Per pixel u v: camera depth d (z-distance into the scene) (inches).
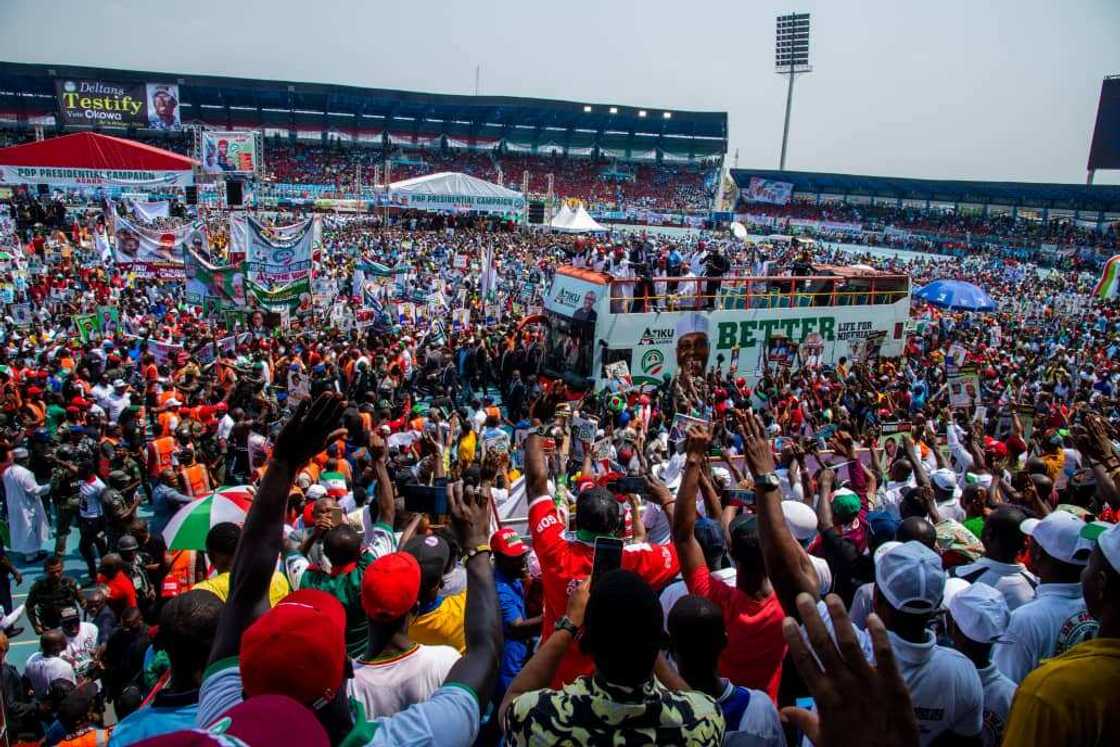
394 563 151.1
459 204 1846.7
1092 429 267.9
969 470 414.0
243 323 945.5
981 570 207.9
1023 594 198.4
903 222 3412.9
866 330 1043.9
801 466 341.1
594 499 161.3
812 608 75.9
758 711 130.7
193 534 253.0
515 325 1048.2
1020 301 1776.6
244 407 620.7
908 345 1116.5
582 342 869.2
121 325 917.8
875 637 73.6
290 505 376.8
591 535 160.2
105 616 327.9
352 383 732.0
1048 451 486.9
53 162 1143.0
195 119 3555.6
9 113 3196.4
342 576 191.9
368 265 1373.0
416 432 542.0
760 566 157.2
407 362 866.1
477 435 568.4
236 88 3181.6
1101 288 1673.2
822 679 74.0
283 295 987.9
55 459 473.1
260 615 102.8
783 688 190.5
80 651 310.0
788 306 976.9
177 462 453.1
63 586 309.0
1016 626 164.9
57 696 263.4
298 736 65.5
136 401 643.5
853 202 3777.1
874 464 449.7
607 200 3976.4
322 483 385.7
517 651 197.9
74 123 2979.8
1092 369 1011.3
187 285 957.8
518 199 1892.2
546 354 919.0
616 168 4153.5
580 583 118.9
